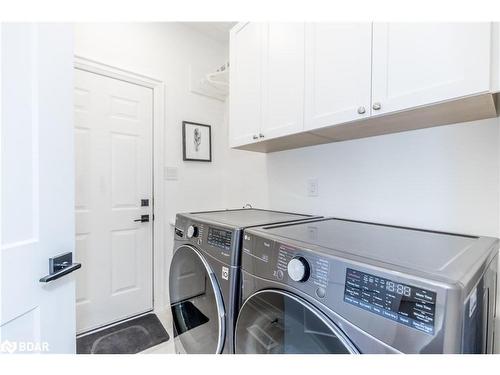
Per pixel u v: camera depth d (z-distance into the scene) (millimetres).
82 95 1866
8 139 655
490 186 1012
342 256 661
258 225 1115
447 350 468
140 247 2160
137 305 2141
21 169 694
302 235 913
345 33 1060
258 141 1519
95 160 1929
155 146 2223
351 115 1034
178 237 1446
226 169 2555
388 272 562
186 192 2402
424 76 837
